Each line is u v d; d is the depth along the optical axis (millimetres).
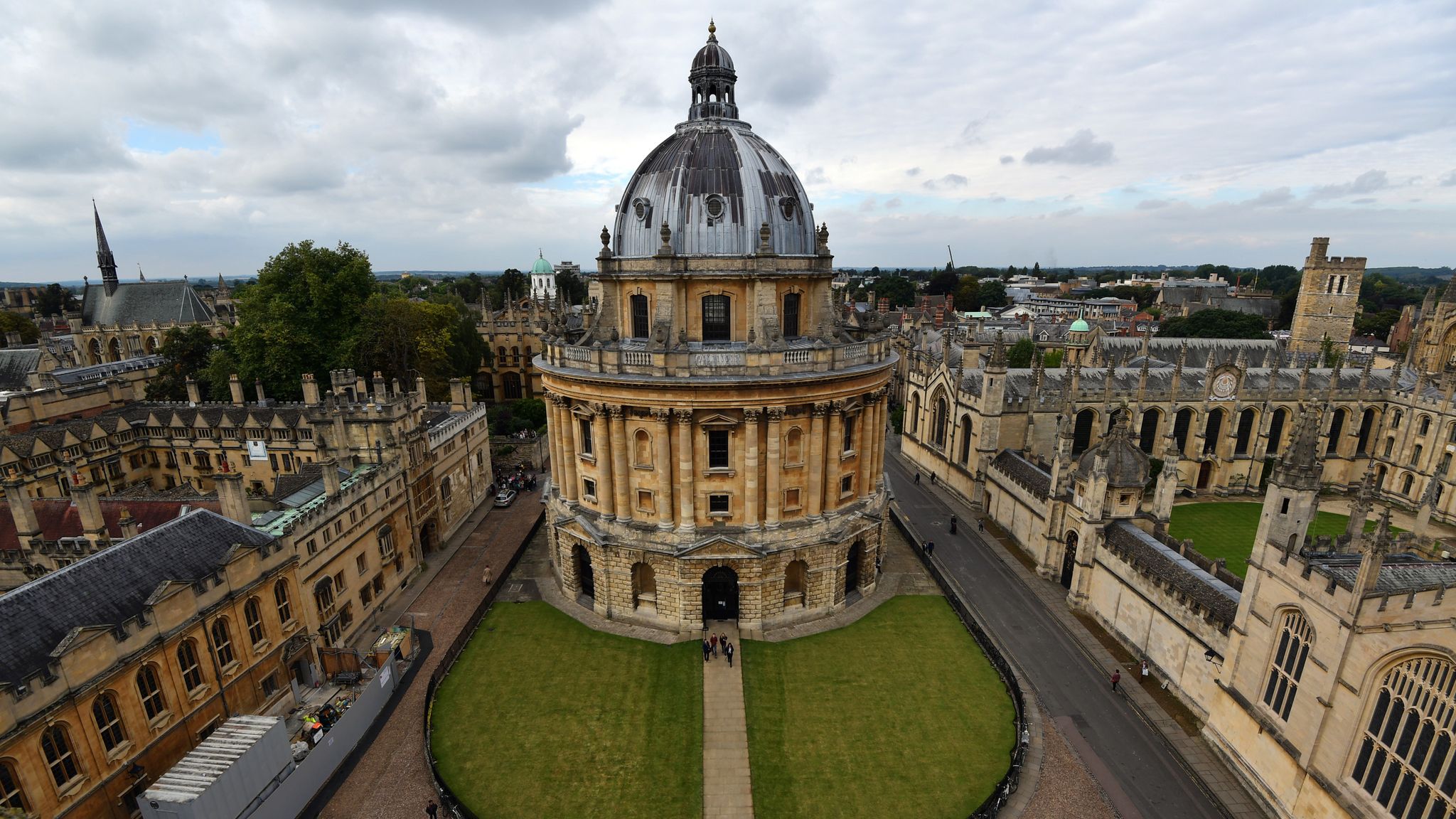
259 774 34438
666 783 38625
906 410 103438
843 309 66188
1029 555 67312
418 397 67000
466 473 78125
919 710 44531
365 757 40625
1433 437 79500
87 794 31594
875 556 58625
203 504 52906
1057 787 38281
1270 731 36156
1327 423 86250
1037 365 79875
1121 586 51938
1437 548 37875
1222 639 41375
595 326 54875
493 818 36344
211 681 38531
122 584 35875
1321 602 32938
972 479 80500
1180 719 43594
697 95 56812
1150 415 85500
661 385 47562
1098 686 47031
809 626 53781
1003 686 46781
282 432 75000
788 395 49000
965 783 38656
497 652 50656
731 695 45688
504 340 144125
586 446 54125
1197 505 83000
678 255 49938
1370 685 30672
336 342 91562
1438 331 109500
